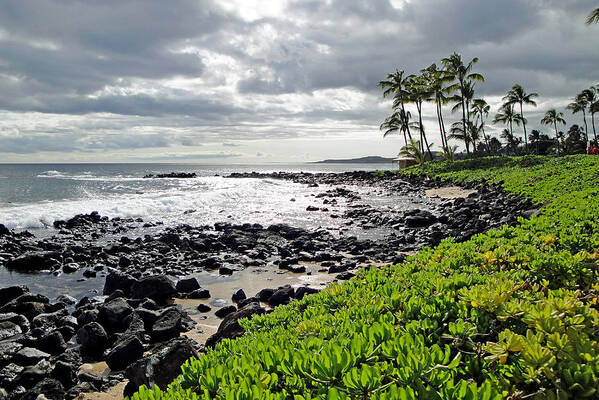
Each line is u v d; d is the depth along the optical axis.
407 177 42.78
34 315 8.37
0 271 12.09
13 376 5.94
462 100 44.47
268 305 8.82
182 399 2.33
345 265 11.79
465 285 3.93
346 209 25.59
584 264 4.55
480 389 1.91
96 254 14.12
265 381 2.35
